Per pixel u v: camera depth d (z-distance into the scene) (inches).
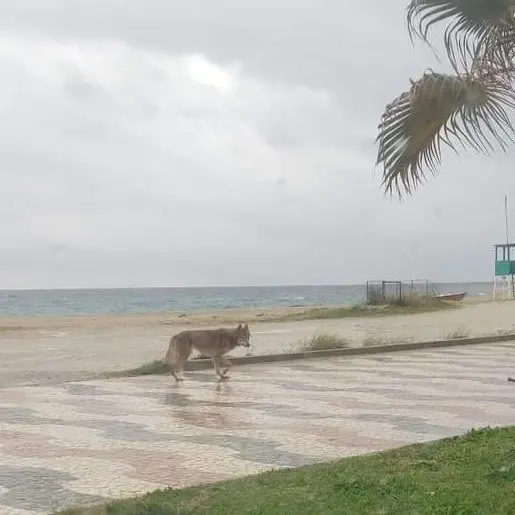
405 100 277.1
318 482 245.1
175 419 378.6
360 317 1378.0
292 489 237.3
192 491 237.6
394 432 344.8
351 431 347.3
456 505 213.0
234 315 1740.9
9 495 241.0
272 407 415.2
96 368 637.3
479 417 383.9
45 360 710.5
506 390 481.4
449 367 616.7
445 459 275.4
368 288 1689.2
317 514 208.8
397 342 791.1
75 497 238.8
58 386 509.0
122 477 264.2
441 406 417.7
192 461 288.4
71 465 281.7
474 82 268.2
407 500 220.7
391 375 562.3
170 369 579.5
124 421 373.7
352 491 231.9
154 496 231.8
